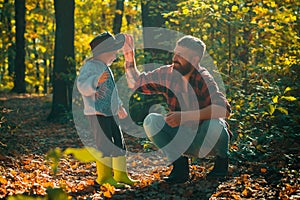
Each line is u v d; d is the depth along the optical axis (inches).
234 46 420.2
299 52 372.8
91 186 251.1
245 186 243.6
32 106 708.7
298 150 296.2
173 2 471.2
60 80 555.2
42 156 359.9
